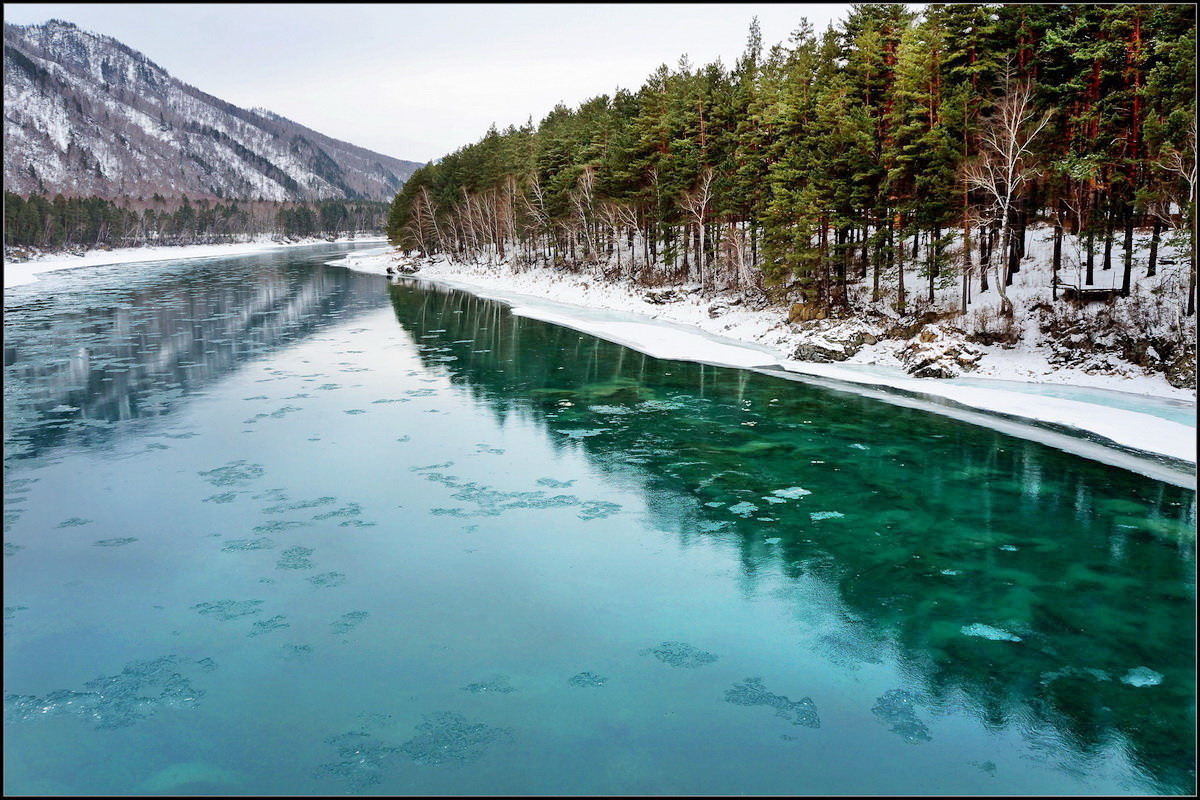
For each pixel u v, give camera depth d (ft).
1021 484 65.21
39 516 59.72
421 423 85.71
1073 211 119.14
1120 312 104.42
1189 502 60.59
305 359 123.34
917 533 55.67
